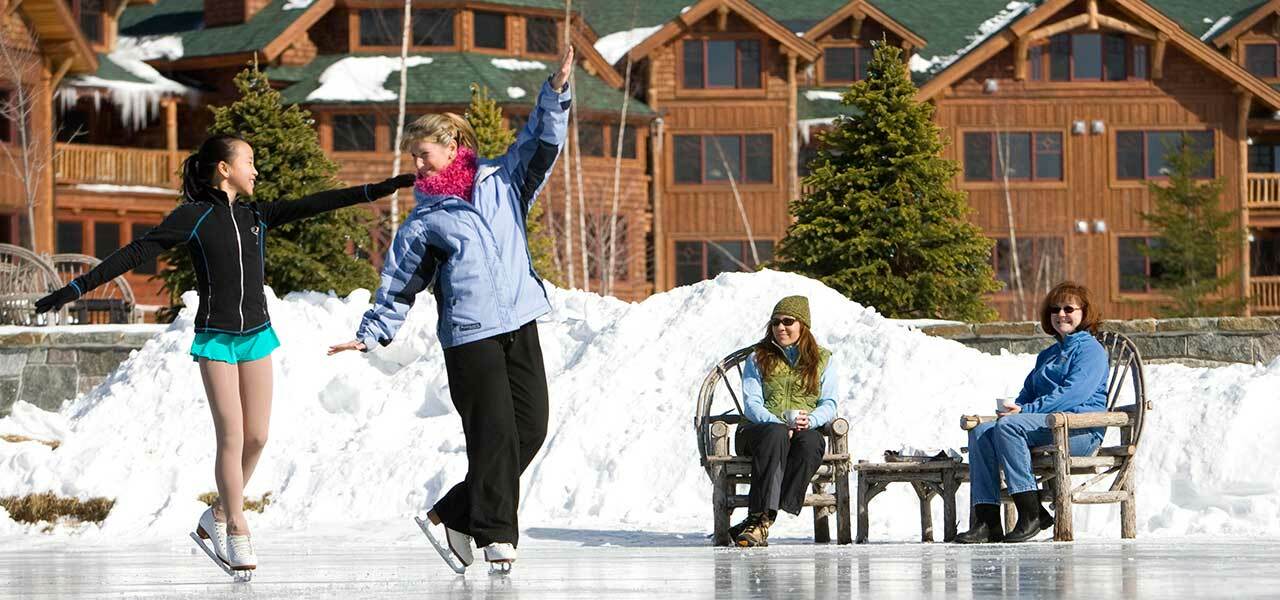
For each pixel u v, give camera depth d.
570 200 105.94
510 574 19.00
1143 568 17.92
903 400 33.91
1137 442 25.88
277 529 31.81
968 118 120.00
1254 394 31.31
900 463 26.67
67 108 116.12
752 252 119.44
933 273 70.38
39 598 16.33
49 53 105.88
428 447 36.16
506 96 111.75
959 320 69.88
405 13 101.69
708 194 120.00
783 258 72.75
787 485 25.27
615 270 117.00
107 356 52.06
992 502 25.38
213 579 19.25
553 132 19.38
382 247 104.88
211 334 18.88
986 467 25.47
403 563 21.86
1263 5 124.31
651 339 38.53
